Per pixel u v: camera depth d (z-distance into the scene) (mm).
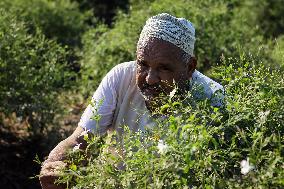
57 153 2596
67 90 6348
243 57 2561
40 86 5832
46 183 2451
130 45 6590
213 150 1934
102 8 12055
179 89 2475
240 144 2021
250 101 2143
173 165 1883
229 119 2029
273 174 1905
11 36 5836
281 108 2076
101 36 7238
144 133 2244
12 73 5750
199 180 1900
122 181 1984
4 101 5676
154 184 1904
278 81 2246
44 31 8727
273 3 9914
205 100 2111
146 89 2670
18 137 6078
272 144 1937
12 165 5859
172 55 2598
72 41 8961
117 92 2826
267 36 9672
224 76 2342
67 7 9961
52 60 5996
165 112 2402
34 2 9164
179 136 1961
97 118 2363
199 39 6586
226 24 7359
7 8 8664
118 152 2182
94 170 2076
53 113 5844
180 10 6930
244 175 1896
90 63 6730
